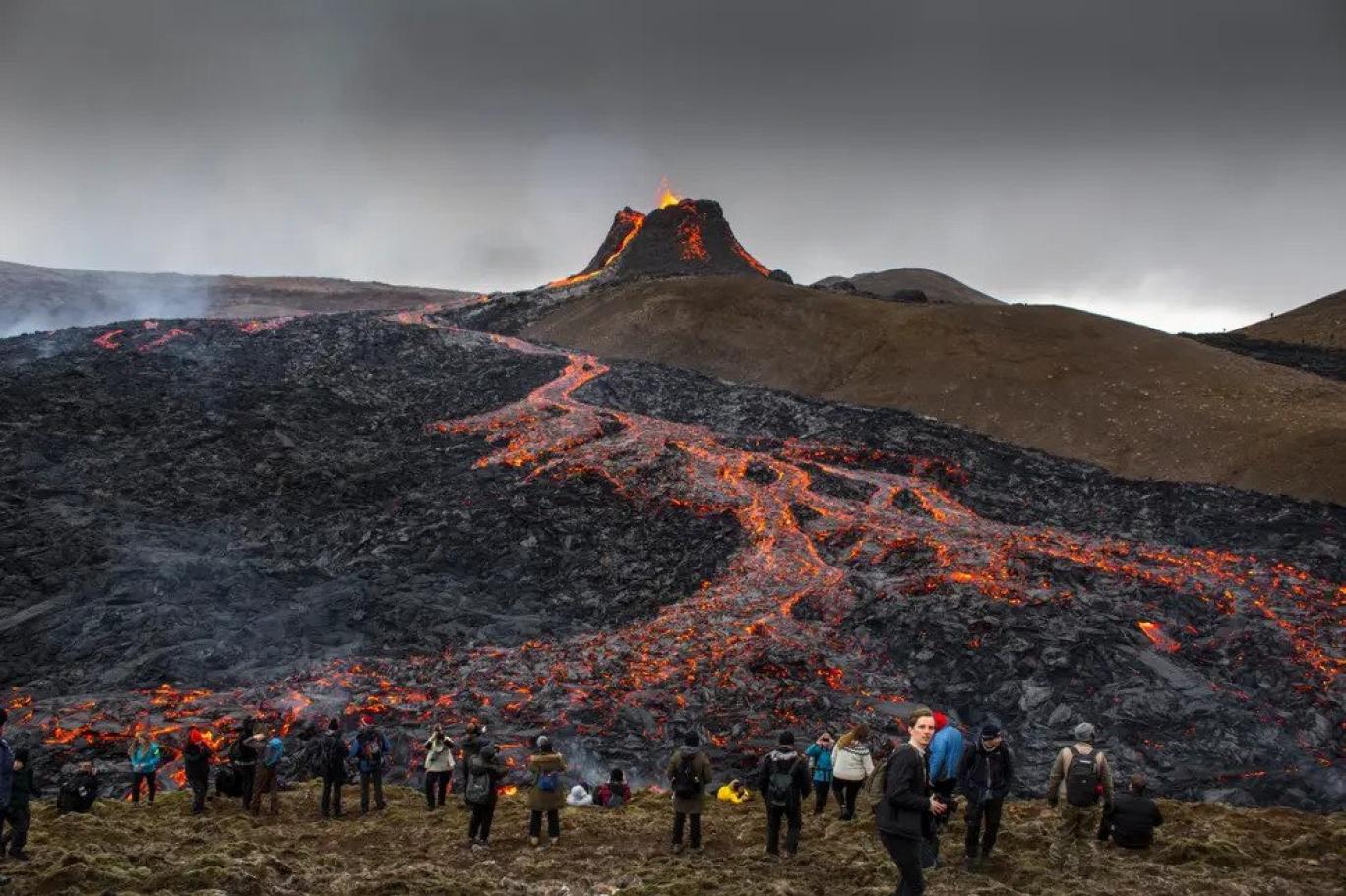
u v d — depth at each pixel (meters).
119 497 64.25
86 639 47.66
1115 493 73.31
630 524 65.12
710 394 94.12
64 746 35.72
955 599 51.44
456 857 18.86
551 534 62.72
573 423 83.06
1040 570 55.88
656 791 26.48
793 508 66.62
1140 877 16.08
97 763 33.66
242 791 25.39
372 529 62.41
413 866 17.20
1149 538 65.25
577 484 70.25
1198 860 17.25
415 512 65.19
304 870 16.78
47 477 66.19
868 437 82.75
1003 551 58.72
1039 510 70.69
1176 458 79.81
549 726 39.03
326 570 57.78
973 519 67.38
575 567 59.75
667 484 70.50
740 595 55.09
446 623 51.06
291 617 50.97
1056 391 92.50
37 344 96.38
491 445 78.31
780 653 46.94
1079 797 16.56
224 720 38.28
